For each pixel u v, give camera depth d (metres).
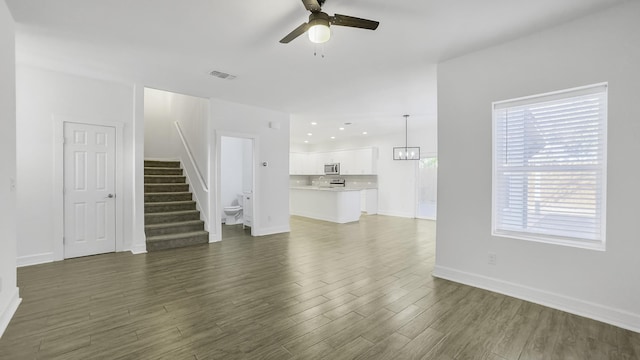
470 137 3.23
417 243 5.26
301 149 11.59
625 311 2.33
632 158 2.31
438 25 2.67
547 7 2.38
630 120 2.31
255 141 5.79
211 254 4.46
